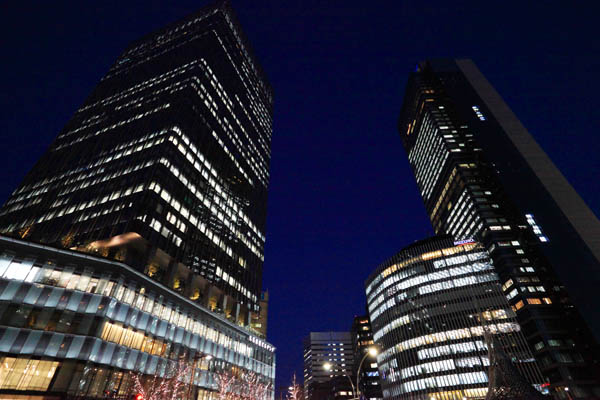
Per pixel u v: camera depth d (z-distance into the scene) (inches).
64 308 1863.9
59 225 2938.0
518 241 4303.6
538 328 3516.2
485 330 1393.9
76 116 4569.4
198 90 4232.3
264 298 6195.9
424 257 4552.2
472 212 4990.2
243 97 5610.2
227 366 3024.1
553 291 3772.1
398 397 3983.8
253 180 5014.8
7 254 1813.5
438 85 7298.2
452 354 3757.4
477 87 6368.1
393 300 4520.2
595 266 3769.7
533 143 5128.0
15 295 1749.5
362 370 6515.8
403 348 4121.6
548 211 4350.4
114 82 5014.8
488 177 5275.6
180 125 3602.4
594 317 3449.8
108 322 1978.3
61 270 1947.6
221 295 3422.7
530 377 3417.8
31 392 1606.8
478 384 3506.4
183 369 2470.5
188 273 2994.6
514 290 3873.0
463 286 4131.4
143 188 2888.8
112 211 2817.4
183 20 6102.4
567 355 3326.8
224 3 6156.5
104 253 2544.3
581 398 3100.4
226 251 3705.7
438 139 6368.1
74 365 1764.3
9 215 3363.7
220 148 4271.7
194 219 3304.6
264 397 3503.9
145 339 2215.8
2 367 1588.3
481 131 5743.1
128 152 3444.9
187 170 3459.6
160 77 4596.5
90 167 3503.9
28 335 1706.4
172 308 2554.1
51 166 3796.8
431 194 6791.3
